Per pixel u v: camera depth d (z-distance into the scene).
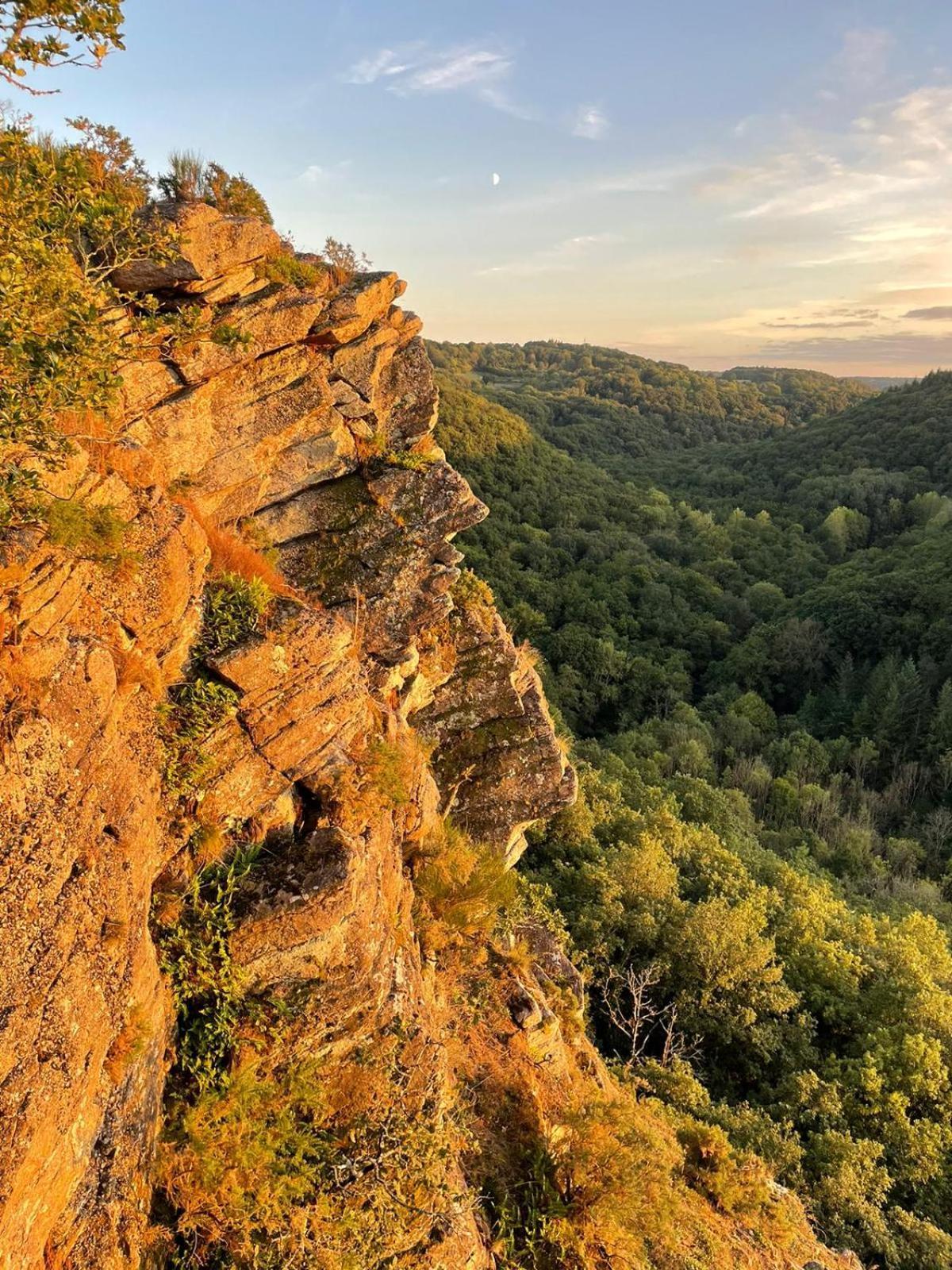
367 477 11.80
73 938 4.70
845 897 41.38
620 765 49.56
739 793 50.94
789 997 25.36
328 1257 6.35
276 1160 6.47
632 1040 21.95
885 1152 21.44
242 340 8.45
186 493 9.41
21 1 4.12
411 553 11.85
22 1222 3.97
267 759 7.63
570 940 24.44
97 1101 4.91
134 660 6.11
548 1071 11.89
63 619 5.25
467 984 12.11
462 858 12.24
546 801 15.70
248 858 7.31
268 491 11.02
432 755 15.08
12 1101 3.94
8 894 4.19
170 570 6.51
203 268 8.53
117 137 9.04
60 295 4.85
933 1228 18.77
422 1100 7.95
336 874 7.27
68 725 5.02
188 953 6.59
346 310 10.71
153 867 6.26
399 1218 7.05
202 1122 6.08
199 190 9.97
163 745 6.70
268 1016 6.95
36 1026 4.21
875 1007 26.69
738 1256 12.44
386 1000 8.14
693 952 25.47
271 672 7.51
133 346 6.44
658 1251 11.09
